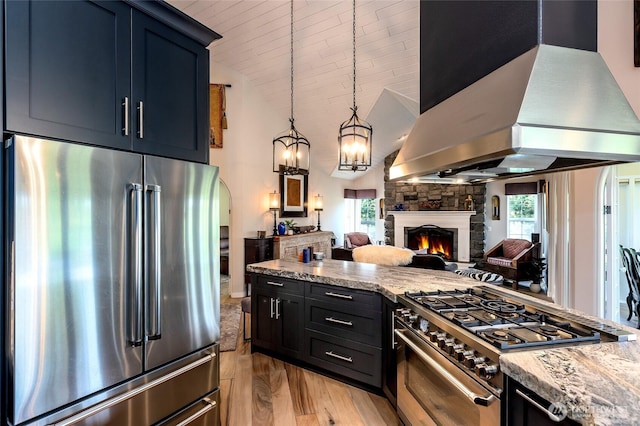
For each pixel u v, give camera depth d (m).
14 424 1.23
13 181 1.24
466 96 1.74
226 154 5.85
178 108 1.93
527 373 1.11
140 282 1.64
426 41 2.31
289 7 4.06
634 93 2.43
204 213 2.03
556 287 4.84
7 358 1.25
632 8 2.44
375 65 4.75
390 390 2.37
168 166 1.82
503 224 7.97
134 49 1.69
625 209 4.24
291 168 4.19
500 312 1.70
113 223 1.54
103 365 1.50
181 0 3.94
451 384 1.51
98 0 1.53
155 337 1.70
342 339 2.72
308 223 7.96
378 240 9.68
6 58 1.25
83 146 1.44
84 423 1.42
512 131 1.19
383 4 3.83
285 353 3.11
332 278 2.75
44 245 1.31
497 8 1.63
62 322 1.36
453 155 1.55
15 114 1.27
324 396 2.56
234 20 4.34
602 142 1.25
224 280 7.00
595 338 1.37
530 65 1.36
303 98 5.96
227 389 2.68
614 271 2.90
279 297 3.15
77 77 1.45
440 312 1.72
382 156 8.78
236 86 5.87
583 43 1.47
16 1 1.28
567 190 4.37
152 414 1.71
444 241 8.63
